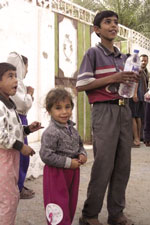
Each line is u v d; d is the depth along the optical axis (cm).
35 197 397
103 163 284
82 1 1781
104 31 289
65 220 245
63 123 254
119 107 290
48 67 528
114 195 304
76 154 261
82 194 411
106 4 1817
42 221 326
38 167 489
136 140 752
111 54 294
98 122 287
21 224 317
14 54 368
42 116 515
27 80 488
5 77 253
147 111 346
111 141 284
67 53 660
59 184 249
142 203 381
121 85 284
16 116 261
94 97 291
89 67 288
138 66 287
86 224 298
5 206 247
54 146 247
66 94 253
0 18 440
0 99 250
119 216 306
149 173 519
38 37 507
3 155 246
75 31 682
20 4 471
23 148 247
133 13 1798
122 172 301
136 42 987
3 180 246
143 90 741
